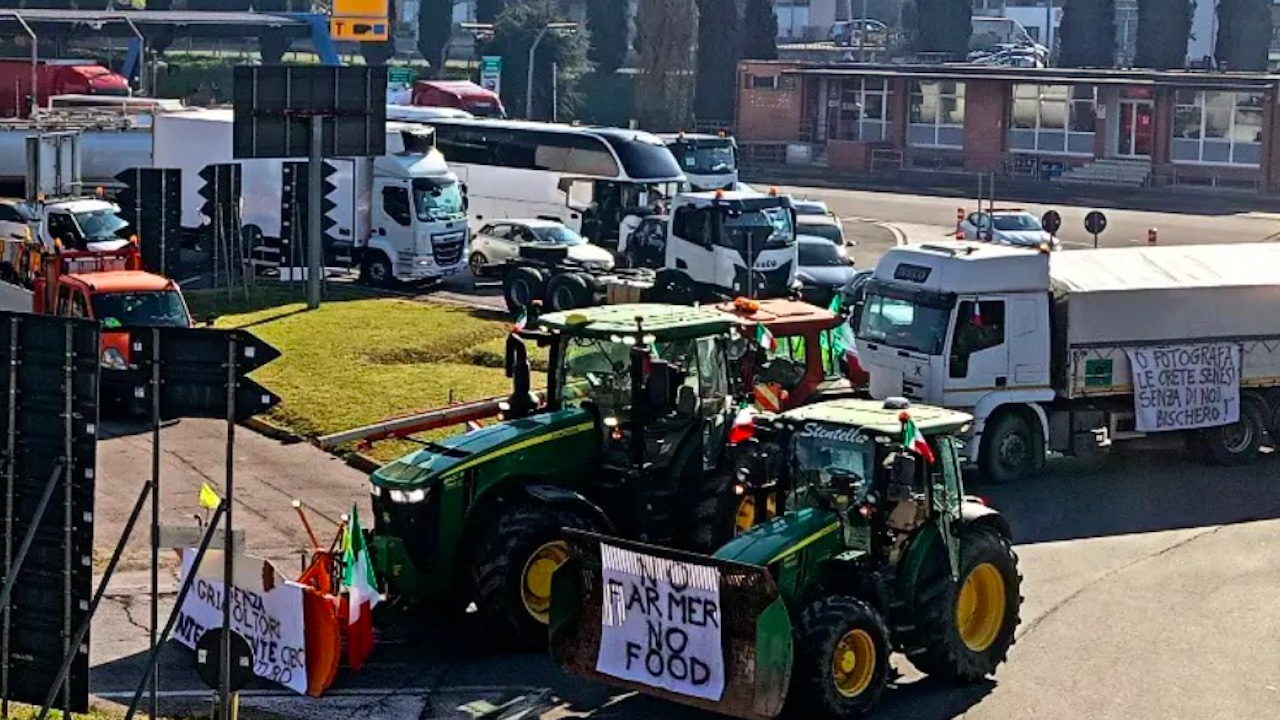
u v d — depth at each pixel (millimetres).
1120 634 18188
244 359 13164
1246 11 87250
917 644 16266
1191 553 21281
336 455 25188
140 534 20906
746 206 38750
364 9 77938
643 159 47688
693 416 17891
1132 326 25344
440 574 17297
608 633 15500
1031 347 24906
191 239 45375
